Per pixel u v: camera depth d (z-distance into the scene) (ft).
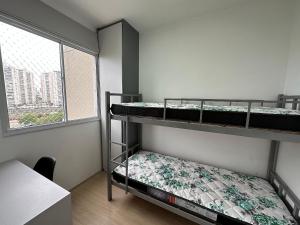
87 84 7.86
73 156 7.08
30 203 2.88
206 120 4.37
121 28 7.19
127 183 5.79
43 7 5.39
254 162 6.19
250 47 5.89
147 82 8.45
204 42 6.75
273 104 5.69
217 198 4.62
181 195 4.79
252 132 3.65
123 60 7.44
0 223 2.44
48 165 4.56
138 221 5.42
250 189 5.13
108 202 6.34
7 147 4.69
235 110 4.04
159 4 6.07
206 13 6.59
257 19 5.69
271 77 5.65
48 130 5.90
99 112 8.50
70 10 6.37
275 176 5.35
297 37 4.84
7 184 3.48
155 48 8.02
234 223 3.95
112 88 7.86
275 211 4.11
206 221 4.27
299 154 4.27
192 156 7.49
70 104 6.99
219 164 6.88
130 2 5.93
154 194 5.28
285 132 3.37
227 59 6.35
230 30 6.19
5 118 4.62
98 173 8.61
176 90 7.63
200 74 6.97
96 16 6.89
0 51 4.45
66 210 3.13
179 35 7.30
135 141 8.65
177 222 5.40
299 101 4.26
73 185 7.17
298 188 4.24
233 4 5.93
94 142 8.29
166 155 8.02
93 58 8.11
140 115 5.50
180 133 7.69
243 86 6.14
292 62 5.05
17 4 4.64
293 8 5.13
